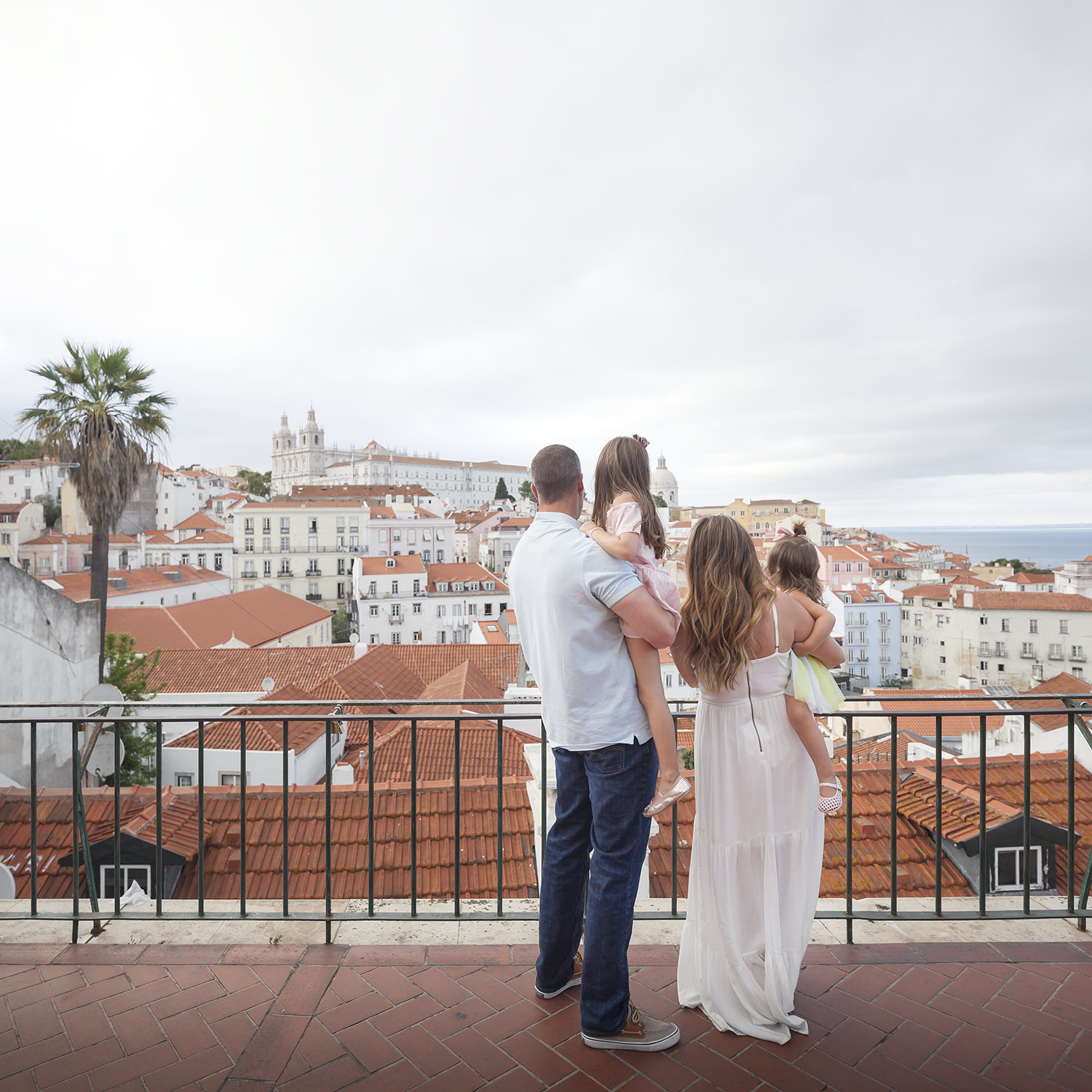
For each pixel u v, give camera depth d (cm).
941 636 7569
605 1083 203
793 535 259
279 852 823
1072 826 292
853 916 281
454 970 260
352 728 1586
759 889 230
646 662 218
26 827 812
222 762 1459
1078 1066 209
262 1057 214
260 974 257
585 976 219
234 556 8175
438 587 7125
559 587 212
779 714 233
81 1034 225
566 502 228
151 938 282
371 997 244
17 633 1092
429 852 823
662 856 795
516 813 883
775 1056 214
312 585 8350
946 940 279
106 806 845
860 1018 232
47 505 7281
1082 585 8338
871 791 970
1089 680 6712
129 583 5759
